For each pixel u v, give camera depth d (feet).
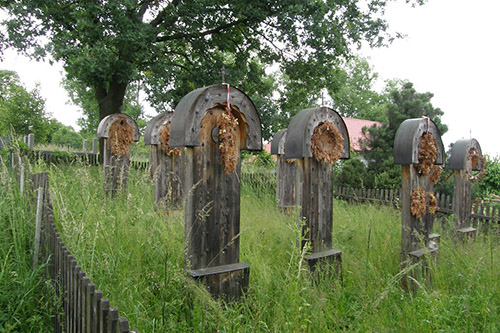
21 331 10.57
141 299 11.54
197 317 11.32
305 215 16.71
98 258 12.35
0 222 15.44
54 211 15.34
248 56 54.13
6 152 31.65
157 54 45.34
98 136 28.07
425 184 18.43
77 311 8.90
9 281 11.80
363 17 47.67
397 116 38.93
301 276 14.99
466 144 23.88
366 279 15.23
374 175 38.01
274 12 44.68
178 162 25.61
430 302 12.51
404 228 17.56
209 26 47.42
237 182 14.02
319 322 11.85
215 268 13.33
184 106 13.05
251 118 14.11
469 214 24.72
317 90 55.06
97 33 38.06
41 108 63.31
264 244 19.57
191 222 12.88
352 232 22.47
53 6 38.27
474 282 15.02
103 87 47.37
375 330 11.82
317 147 16.87
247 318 11.84
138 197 22.47
